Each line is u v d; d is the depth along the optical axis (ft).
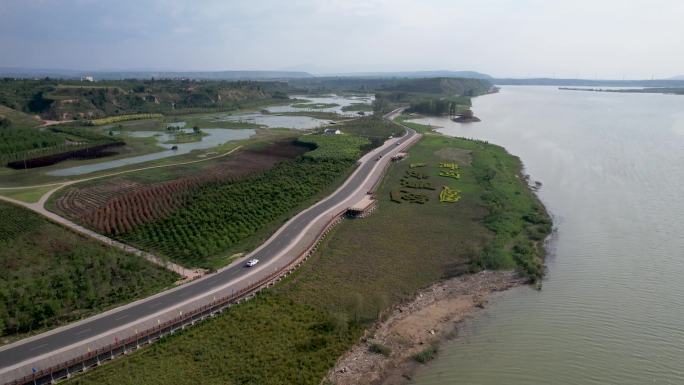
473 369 197.16
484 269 288.92
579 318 232.32
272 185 433.48
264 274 266.98
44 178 481.46
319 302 244.42
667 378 188.34
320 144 634.02
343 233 341.00
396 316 238.89
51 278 256.11
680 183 466.29
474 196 430.20
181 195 413.39
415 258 303.07
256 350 200.85
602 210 392.68
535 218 368.89
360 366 199.11
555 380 188.75
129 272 264.11
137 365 190.19
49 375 179.52
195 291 247.29
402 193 437.58
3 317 215.31
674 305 241.76
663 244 319.27
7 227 332.19
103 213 368.68
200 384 178.50
